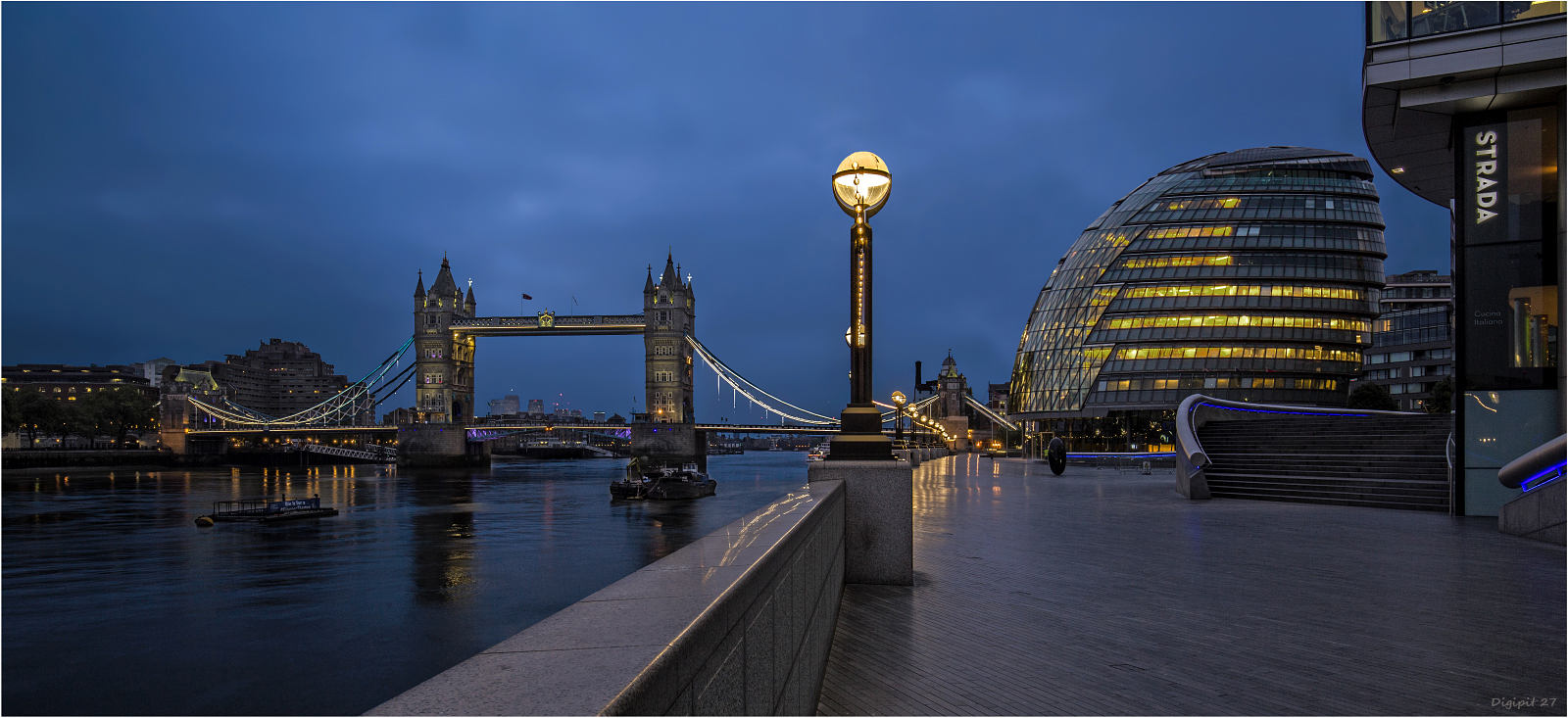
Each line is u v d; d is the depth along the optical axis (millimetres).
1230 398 78562
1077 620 6762
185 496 105375
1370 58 14945
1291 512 16219
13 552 58875
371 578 50875
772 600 3006
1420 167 18500
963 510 16859
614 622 1875
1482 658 5609
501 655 1565
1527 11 13953
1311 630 6441
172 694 29234
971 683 5105
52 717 26812
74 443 192125
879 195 8695
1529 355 14656
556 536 69688
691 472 108875
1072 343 85562
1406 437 20109
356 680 31078
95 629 37906
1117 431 81250
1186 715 4520
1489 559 10055
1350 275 79500
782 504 4844
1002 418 135125
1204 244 82000
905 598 7559
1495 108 15039
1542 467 12070
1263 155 89500
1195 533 12867
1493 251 14992
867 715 4531
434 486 134375
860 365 8617
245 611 41750
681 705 1682
